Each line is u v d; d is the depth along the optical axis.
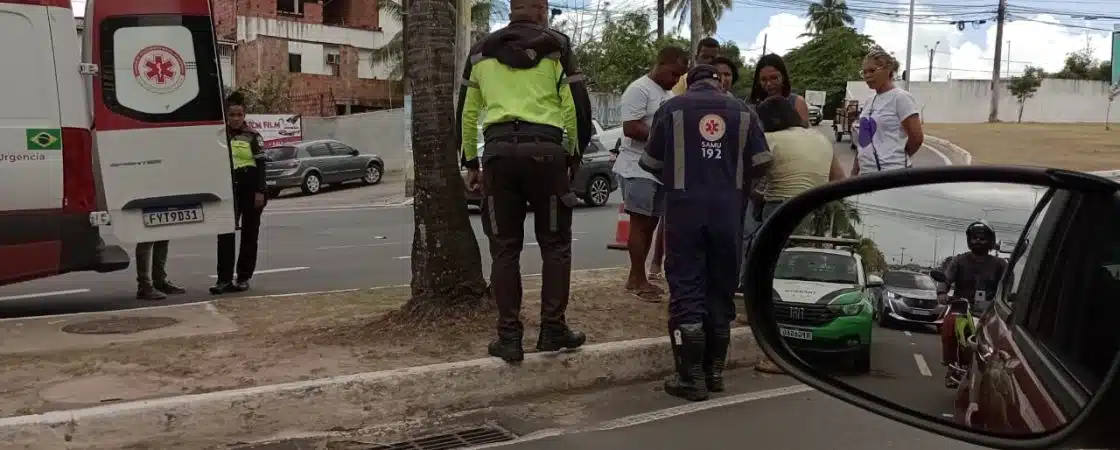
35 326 6.29
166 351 5.39
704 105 4.81
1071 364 1.84
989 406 2.20
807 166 5.96
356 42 41.84
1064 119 55.25
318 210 19.83
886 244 2.39
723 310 5.09
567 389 5.14
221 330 6.09
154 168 6.79
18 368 4.98
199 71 6.94
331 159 24.88
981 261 2.28
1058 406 1.81
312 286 9.01
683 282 4.89
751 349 5.80
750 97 6.55
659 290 6.98
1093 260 1.88
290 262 11.04
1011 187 2.25
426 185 5.73
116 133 6.64
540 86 4.84
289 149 24.41
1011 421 2.06
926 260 2.30
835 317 2.45
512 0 5.00
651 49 42.78
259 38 38.81
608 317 6.23
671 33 50.31
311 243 13.23
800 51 65.25
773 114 6.11
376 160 26.72
